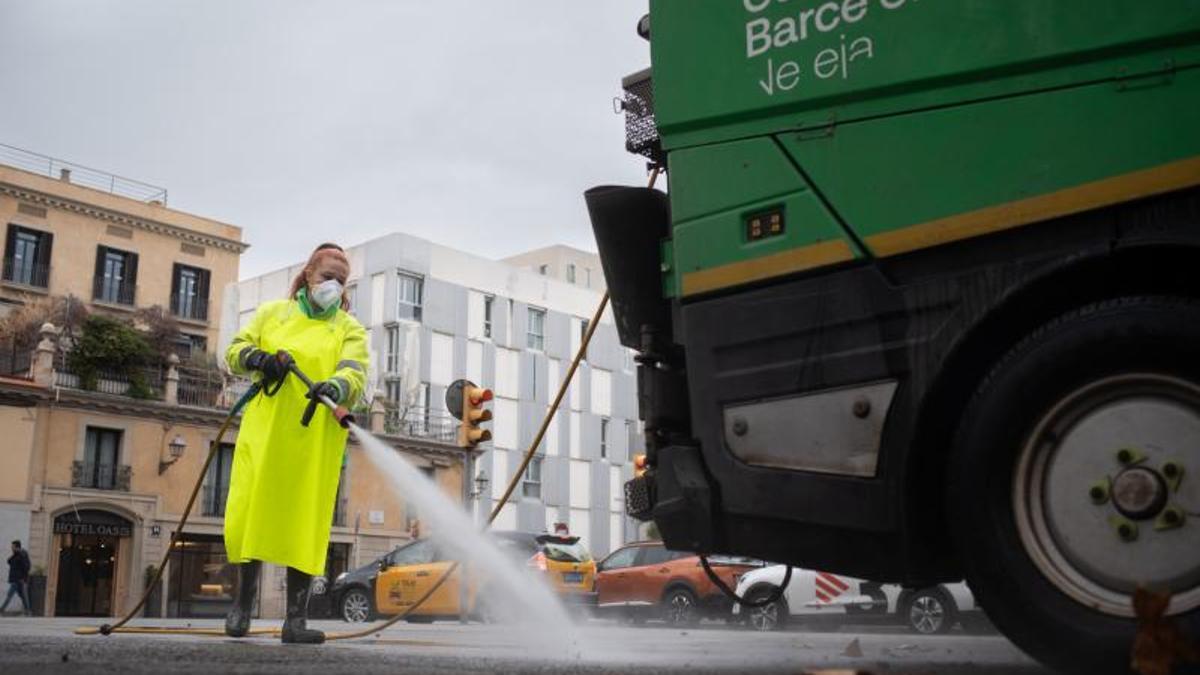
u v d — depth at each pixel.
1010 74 2.91
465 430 11.20
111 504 34.34
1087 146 2.78
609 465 55.44
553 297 54.31
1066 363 2.76
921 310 2.99
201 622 11.56
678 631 12.08
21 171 40.06
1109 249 2.72
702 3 3.46
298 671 3.00
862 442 3.07
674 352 3.71
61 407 33.97
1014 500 2.83
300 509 4.79
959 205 2.94
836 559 3.16
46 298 39.72
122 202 42.41
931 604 14.52
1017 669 3.61
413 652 4.25
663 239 3.81
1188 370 2.62
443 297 49.12
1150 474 2.65
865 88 3.12
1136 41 2.75
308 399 4.80
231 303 46.78
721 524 3.33
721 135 3.38
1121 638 2.60
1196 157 2.64
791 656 4.74
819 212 3.17
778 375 3.21
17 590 29.72
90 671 2.89
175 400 36.97
